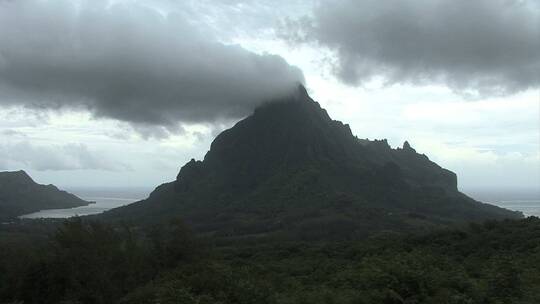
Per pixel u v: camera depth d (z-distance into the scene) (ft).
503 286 55.57
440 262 79.30
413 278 54.60
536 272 67.21
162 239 140.77
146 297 64.80
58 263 95.81
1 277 97.25
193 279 61.77
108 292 95.25
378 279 55.83
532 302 50.08
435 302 49.90
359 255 172.04
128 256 114.11
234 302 56.75
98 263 98.58
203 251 145.18
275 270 134.31
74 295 90.74
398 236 223.71
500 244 154.40
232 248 241.55
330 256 187.11
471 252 150.61
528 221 193.06
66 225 102.47
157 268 129.18
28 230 291.38
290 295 61.00
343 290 57.52
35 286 95.20
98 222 113.60
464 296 51.65
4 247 108.99
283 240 301.02
